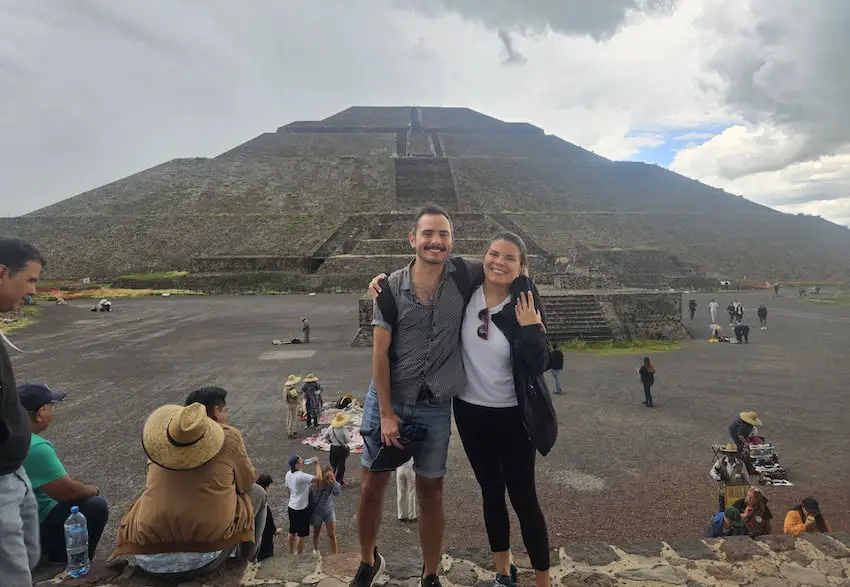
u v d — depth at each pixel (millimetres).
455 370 3043
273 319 28062
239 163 68875
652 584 3445
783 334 22938
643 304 22438
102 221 55312
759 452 8289
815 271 50125
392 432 2969
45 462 3883
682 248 52281
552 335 21109
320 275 43875
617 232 54281
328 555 3896
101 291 41344
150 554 3557
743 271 49469
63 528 3932
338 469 7957
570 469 8539
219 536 3602
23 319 28453
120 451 9461
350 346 20203
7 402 2727
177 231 53531
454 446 9562
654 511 7098
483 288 3148
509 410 3076
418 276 3045
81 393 13570
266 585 3533
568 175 70062
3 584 2805
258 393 13492
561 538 6402
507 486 3160
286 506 7523
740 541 3986
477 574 3596
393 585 3479
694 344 20953
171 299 38969
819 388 13664
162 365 17000
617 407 12109
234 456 3783
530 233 52219
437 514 3215
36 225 54781
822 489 7762
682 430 10453
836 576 3541
